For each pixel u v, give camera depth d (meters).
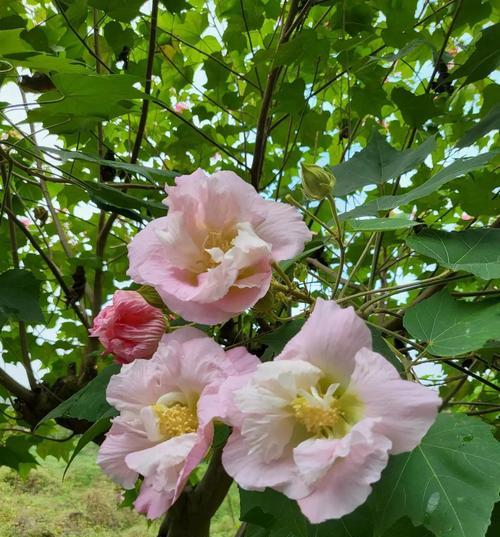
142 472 0.25
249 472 0.24
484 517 0.24
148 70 0.61
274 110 0.65
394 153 0.49
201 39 0.87
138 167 0.54
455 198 0.56
